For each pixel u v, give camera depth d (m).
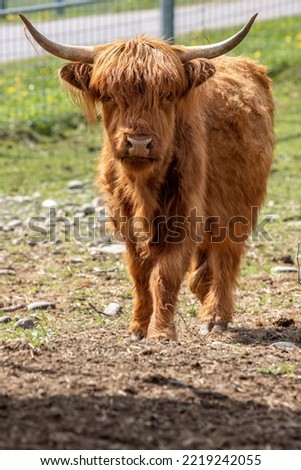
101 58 10.63
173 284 10.73
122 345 10.04
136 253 11.29
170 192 10.78
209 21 34.34
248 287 14.18
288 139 24.80
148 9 40.09
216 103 11.94
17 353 9.61
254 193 12.77
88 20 38.19
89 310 12.95
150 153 10.17
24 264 15.55
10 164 22.39
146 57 10.38
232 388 8.70
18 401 8.04
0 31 37.38
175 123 10.77
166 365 9.22
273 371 9.25
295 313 12.79
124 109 10.34
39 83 28.06
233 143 12.12
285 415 8.16
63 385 8.49
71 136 24.69
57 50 10.90
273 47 32.53
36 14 40.06
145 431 7.64
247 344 11.11
